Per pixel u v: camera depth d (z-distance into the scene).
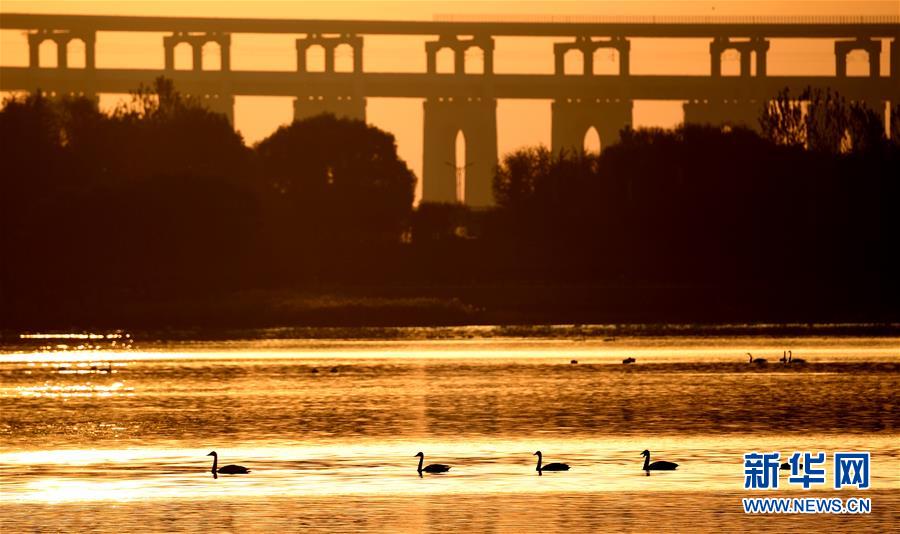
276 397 112.88
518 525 62.34
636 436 87.88
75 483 71.75
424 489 69.75
